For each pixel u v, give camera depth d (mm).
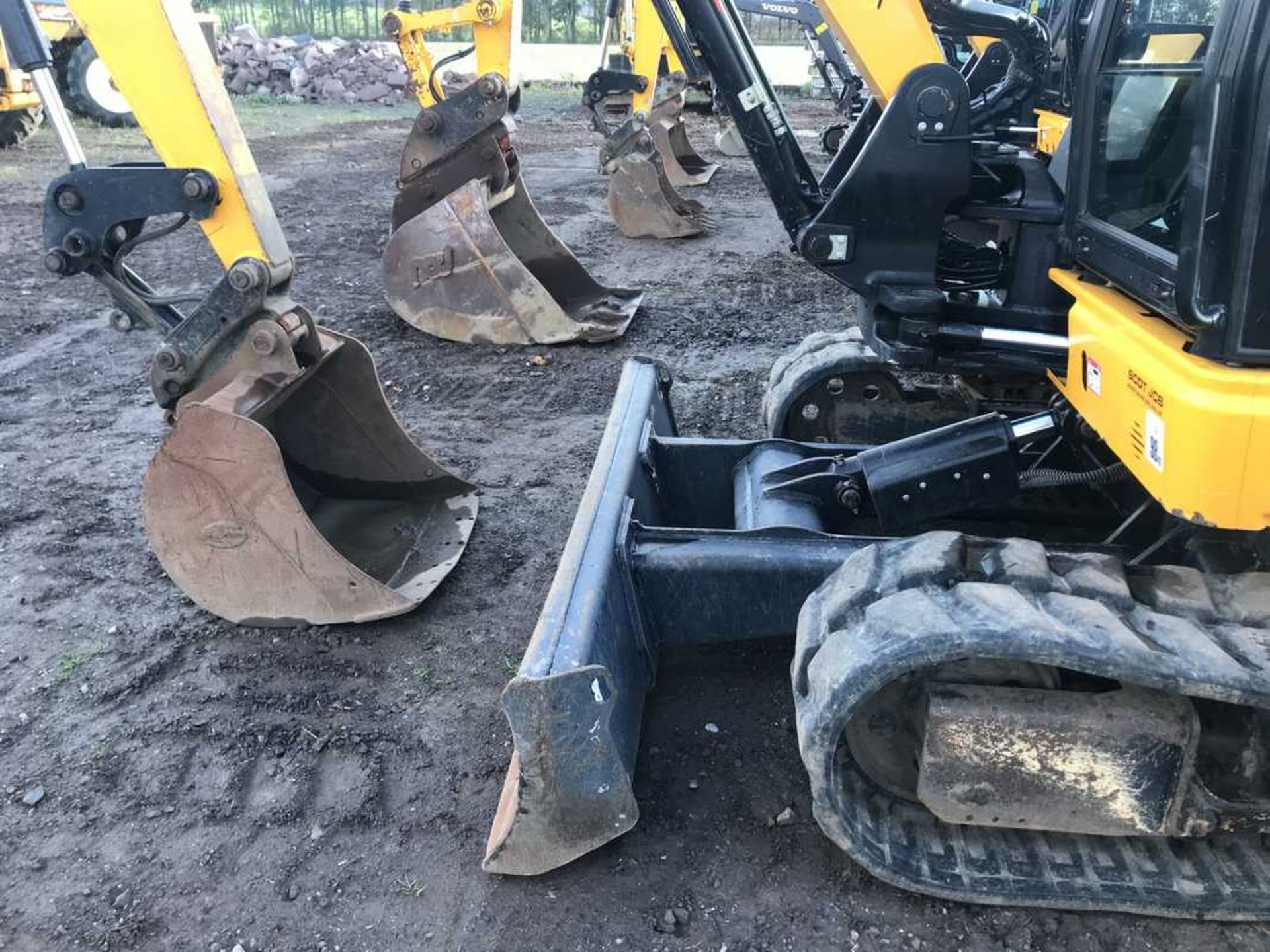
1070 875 2316
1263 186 1797
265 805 2773
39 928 2398
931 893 2324
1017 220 3268
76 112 15547
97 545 4090
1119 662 1951
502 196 6605
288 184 12031
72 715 3111
